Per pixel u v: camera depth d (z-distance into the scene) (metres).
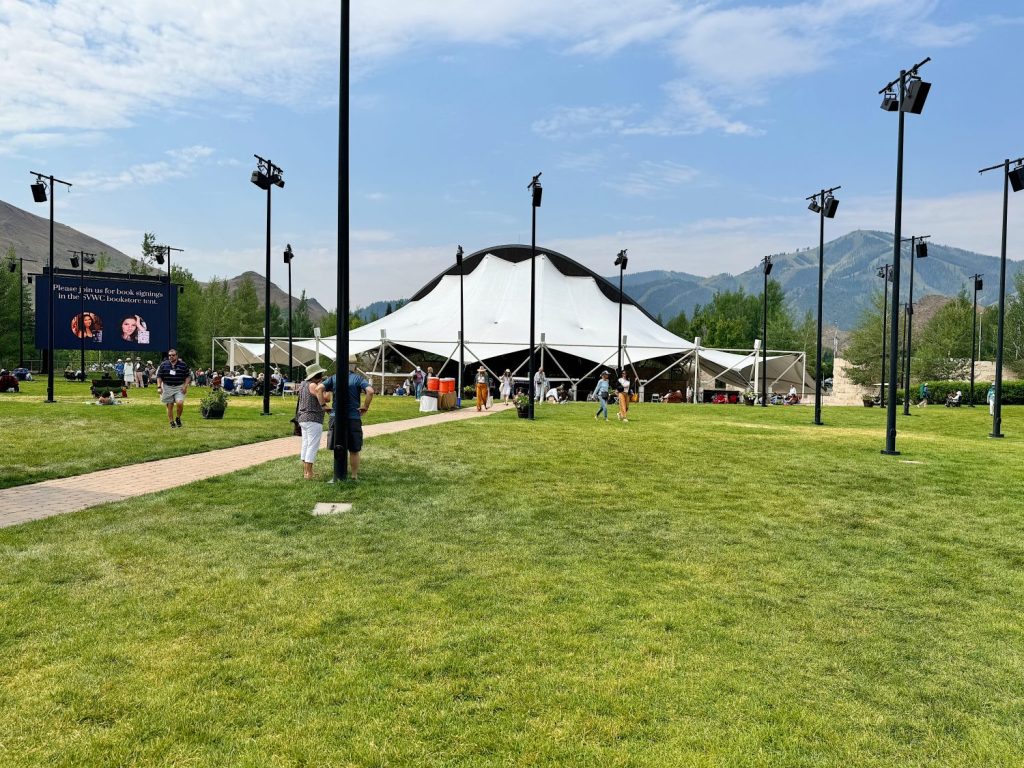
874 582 5.95
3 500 8.66
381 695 3.80
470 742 3.35
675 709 3.71
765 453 14.07
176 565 6.09
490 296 58.00
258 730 3.43
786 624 4.96
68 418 18.50
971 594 5.67
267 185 21.30
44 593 5.30
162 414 20.80
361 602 5.23
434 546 6.84
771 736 3.46
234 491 9.31
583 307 57.12
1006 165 20.23
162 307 48.28
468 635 4.64
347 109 10.11
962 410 35.59
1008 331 75.88
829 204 24.23
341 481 9.97
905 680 4.13
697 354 49.16
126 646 4.37
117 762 3.14
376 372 51.03
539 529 7.58
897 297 14.49
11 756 3.16
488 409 28.55
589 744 3.35
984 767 3.23
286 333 101.44
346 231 10.08
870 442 16.66
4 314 68.50
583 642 4.55
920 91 14.01
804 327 97.00
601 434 17.42
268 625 4.76
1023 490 10.19
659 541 7.18
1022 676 4.21
